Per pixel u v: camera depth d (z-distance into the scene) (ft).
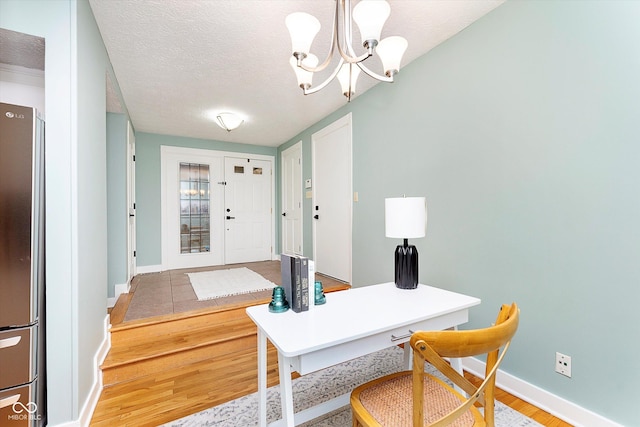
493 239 6.03
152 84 9.14
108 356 6.59
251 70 8.36
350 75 5.29
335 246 11.69
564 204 4.95
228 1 5.65
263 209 17.49
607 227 4.47
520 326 5.59
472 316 6.46
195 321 8.13
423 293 5.12
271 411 5.31
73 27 4.70
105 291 6.91
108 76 7.47
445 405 3.30
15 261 4.31
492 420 3.06
